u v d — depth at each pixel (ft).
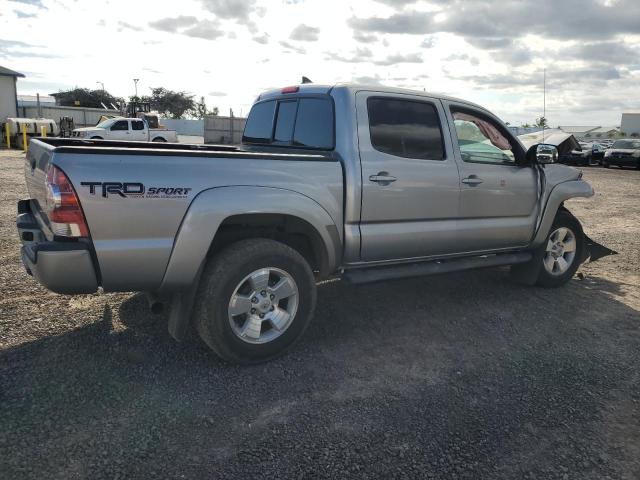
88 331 13.37
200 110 283.38
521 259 17.66
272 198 11.73
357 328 14.61
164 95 274.77
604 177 73.05
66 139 13.80
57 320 13.97
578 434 9.98
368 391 11.23
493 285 19.17
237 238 12.59
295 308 12.42
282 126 15.40
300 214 12.19
